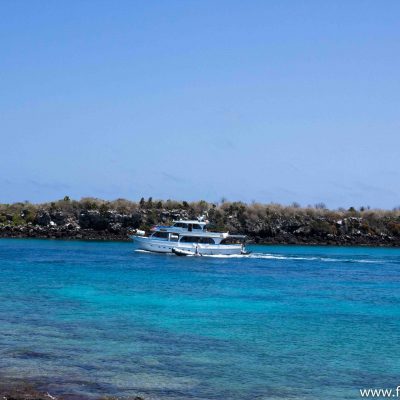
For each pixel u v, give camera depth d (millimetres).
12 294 46719
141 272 67938
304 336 33562
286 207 144500
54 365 25625
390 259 97188
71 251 95250
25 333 31859
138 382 23594
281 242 136375
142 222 130000
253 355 28766
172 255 93875
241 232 135750
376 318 40125
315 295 51688
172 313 40219
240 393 22797
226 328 35281
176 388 23047
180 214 133875
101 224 129250
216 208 141500
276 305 45219
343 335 34094
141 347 29562
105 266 73188
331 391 23469
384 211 151750
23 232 125812
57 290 49844
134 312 40094
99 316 38031
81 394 21656
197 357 28000
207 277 64750
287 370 26281
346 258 98000
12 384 22562
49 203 137875
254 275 68250
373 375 25891
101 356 27500
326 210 147750
